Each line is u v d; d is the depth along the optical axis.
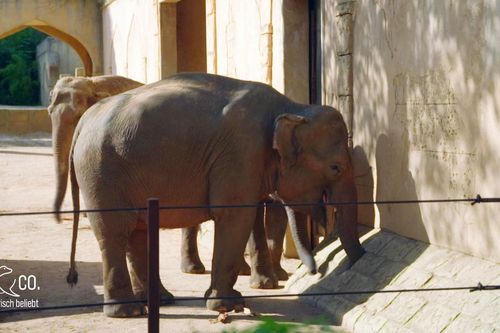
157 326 6.73
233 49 15.85
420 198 9.62
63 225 16.52
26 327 9.44
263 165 9.92
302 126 9.95
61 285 11.54
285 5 13.03
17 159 28.38
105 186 9.72
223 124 9.73
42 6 34.88
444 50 9.05
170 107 9.80
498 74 8.08
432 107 9.33
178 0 22.47
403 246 9.79
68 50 50.34
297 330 4.17
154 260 6.70
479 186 8.47
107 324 9.56
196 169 9.77
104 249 9.86
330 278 10.41
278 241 11.71
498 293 7.78
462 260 8.65
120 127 9.73
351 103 11.44
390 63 10.30
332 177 10.09
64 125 14.90
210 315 9.82
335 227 11.59
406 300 8.70
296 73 13.09
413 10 9.71
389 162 10.36
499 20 8.05
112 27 32.47
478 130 8.45
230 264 9.89
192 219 10.06
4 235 15.44
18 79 57.28
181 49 23.84
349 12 11.37
